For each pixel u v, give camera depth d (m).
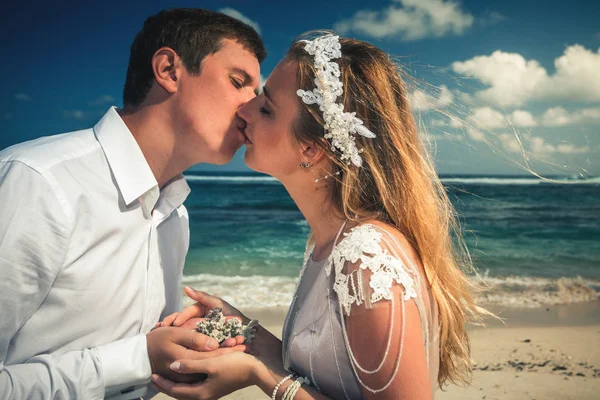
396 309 1.50
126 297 1.92
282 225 21.23
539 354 5.22
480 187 38.09
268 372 1.74
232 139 2.04
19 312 1.65
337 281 1.63
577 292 9.19
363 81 1.81
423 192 1.78
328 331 1.66
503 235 19.33
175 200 2.16
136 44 2.05
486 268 11.97
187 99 1.97
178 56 1.96
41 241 1.64
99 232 1.81
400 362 1.48
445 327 1.77
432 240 1.75
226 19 2.03
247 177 49.84
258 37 2.12
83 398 1.67
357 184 1.80
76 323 1.80
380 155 1.80
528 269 12.03
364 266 1.55
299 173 1.91
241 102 2.03
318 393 1.67
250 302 8.08
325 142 1.81
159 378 1.79
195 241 17.12
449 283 1.83
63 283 1.75
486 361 4.98
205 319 1.92
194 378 1.81
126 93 2.07
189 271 11.52
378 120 1.80
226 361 1.73
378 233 1.64
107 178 1.87
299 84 1.83
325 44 1.84
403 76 1.94
